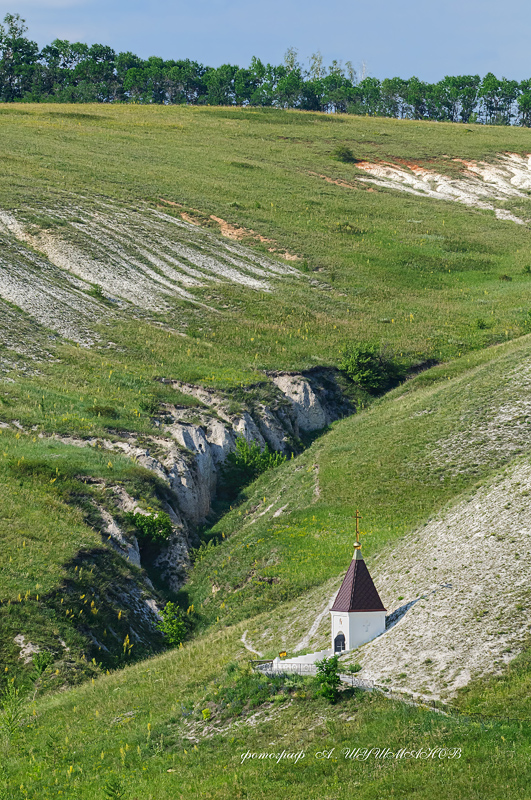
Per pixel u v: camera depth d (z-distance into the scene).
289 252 92.12
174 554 45.44
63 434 50.97
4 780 23.89
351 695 23.84
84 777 23.53
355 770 20.86
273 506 49.84
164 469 50.62
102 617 36.66
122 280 77.75
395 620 27.36
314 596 34.84
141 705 27.94
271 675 26.25
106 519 43.78
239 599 39.00
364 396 66.56
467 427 50.12
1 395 53.94
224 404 59.44
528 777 19.22
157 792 21.70
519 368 56.19
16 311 68.19
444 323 77.44
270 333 72.25
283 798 20.34
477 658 23.83
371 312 79.56
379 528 41.75
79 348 64.94
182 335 70.19
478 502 33.16
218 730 24.47
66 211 88.56
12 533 38.59
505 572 27.55
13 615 33.97
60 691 31.59
